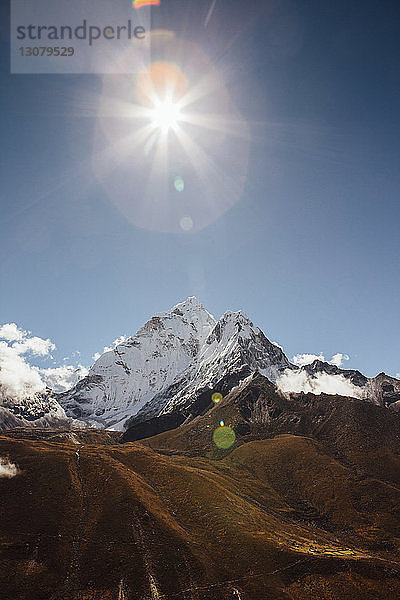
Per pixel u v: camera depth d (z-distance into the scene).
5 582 90.06
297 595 99.19
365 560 113.94
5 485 131.00
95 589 92.75
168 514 128.38
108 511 122.12
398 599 100.00
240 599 95.38
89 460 160.00
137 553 105.44
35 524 110.94
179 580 99.00
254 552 113.88
